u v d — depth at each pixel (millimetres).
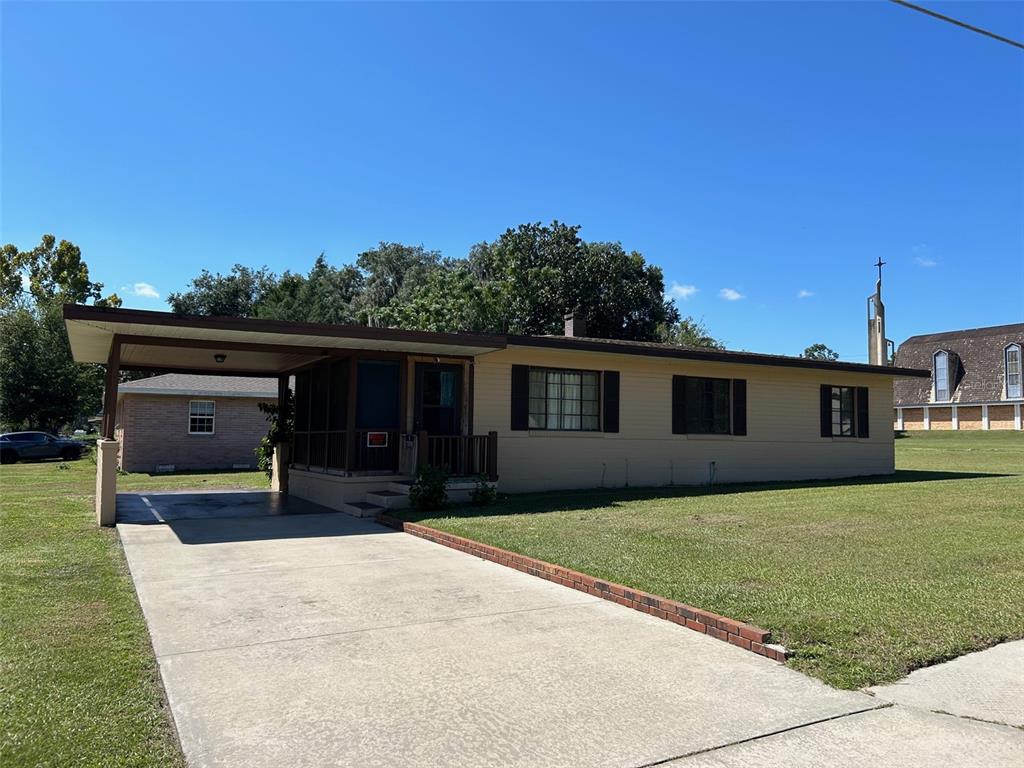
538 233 42719
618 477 15164
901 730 3607
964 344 41781
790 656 4598
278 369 15953
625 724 3684
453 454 13227
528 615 5734
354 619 5613
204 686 4191
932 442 33438
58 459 31141
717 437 16375
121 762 3234
